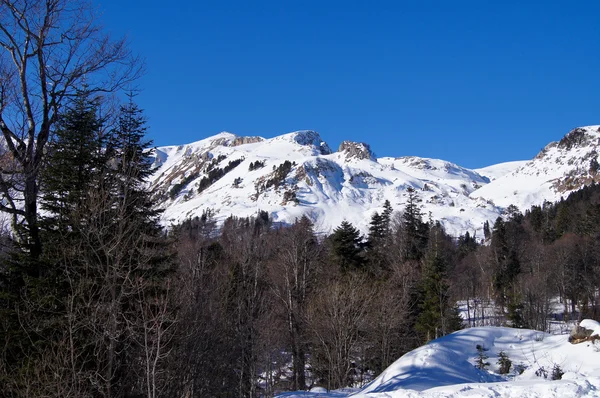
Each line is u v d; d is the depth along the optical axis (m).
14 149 11.39
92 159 14.76
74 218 12.43
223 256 33.75
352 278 30.03
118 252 12.05
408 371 14.69
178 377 14.97
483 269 58.47
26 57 11.30
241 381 22.73
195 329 15.82
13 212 11.93
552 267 53.53
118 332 11.07
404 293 31.77
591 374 13.05
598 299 51.72
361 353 27.31
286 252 33.03
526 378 14.10
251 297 26.28
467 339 17.19
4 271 13.64
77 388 10.77
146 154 16.27
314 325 25.98
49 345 11.62
